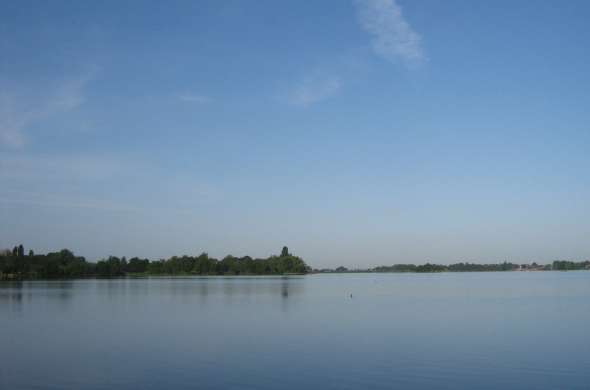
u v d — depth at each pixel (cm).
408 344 4634
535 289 13850
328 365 3791
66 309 8056
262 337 5056
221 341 4816
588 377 3466
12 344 4694
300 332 5381
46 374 3547
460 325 5912
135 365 3800
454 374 3544
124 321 6406
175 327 5809
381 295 11769
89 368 3709
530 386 3250
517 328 5647
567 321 6256
